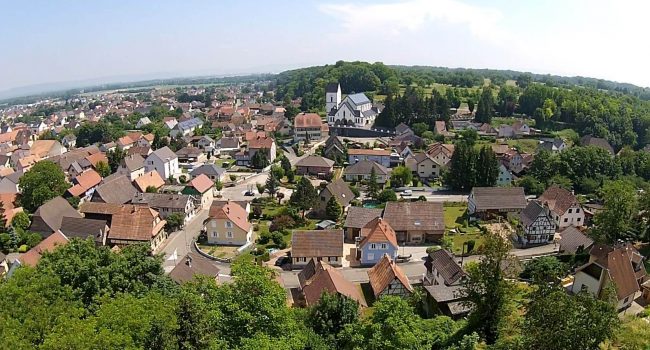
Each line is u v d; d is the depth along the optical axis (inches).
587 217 3646.7
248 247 3206.2
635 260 2605.8
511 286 1653.5
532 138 6501.0
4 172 5078.7
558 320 1061.8
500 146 5684.1
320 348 1304.1
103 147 6284.5
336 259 2888.8
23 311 1131.3
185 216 3661.4
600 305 1082.1
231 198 4279.0
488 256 1662.2
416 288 2359.7
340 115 7219.5
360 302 2110.0
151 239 3112.7
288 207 3764.8
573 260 2815.0
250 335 1115.9
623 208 2965.1
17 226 3262.8
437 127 6663.4
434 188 4591.5
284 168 4970.5
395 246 2918.3
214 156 6186.0
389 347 1225.4
